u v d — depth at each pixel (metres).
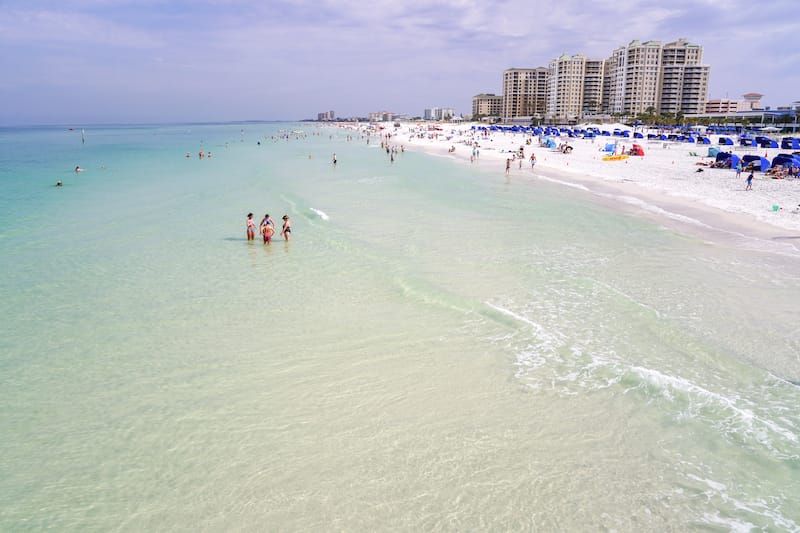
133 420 9.24
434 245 20.50
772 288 14.86
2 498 7.39
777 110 130.38
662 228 22.73
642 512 6.97
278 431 8.85
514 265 17.58
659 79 169.62
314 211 27.73
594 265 17.48
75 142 125.19
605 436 8.54
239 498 7.34
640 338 11.88
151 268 18.28
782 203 28.06
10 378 10.71
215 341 12.34
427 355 11.42
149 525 6.89
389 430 8.82
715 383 9.97
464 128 171.62
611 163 53.09
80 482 7.72
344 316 13.66
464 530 6.71
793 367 10.48
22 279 17.12
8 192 37.00
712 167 45.78
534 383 10.18
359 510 7.07
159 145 110.38
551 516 6.93
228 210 29.12
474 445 8.39
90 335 12.77
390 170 51.41
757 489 7.34
